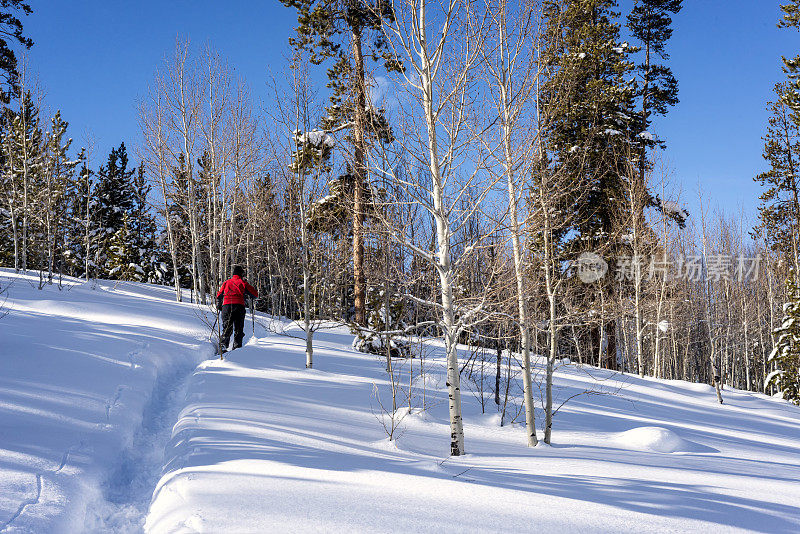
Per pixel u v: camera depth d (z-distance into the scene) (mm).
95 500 4734
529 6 7965
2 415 5941
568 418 10789
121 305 15992
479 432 8898
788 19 27016
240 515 3832
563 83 8523
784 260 32656
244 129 21547
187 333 13773
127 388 8016
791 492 5758
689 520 4359
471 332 10219
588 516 4270
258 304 28688
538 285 8938
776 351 23547
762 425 14641
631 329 31734
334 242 12961
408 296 7195
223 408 7414
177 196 23969
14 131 21922
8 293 15047
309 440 6328
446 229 7180
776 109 28906
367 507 4125
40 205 22484
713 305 38656
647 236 22641
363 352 14484
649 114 28125
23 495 4258
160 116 22438
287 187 11766
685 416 13641
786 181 29031
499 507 4332
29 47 20969
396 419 8555
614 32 23188
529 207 8172
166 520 3852
